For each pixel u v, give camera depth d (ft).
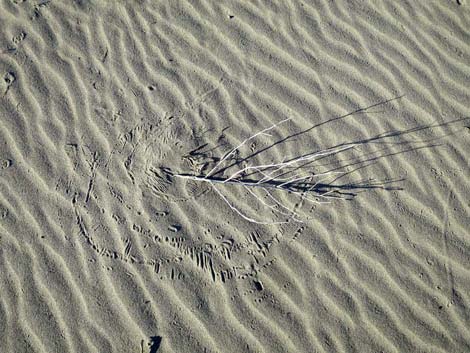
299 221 6.86
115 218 6.86
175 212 6.88
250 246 6.81
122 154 7.00
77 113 7.09
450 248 6.76
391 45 7.19
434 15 7.25
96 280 6.73
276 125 7.06
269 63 7.18
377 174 6.93
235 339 6.61
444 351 6.57
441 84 7.09
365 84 7.11
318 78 7.14
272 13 7.30
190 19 7.32
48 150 7.00
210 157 7.01
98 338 6.62
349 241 6.80
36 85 7.15
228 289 6.71
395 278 6.71
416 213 6.84
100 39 7.27
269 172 6.98
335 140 7.02
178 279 6.73
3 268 6.75
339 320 6.64
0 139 7.02
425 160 6.95
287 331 6.63
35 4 7.34
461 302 6.66
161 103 7.11
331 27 7.25
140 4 7.34
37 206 6.88
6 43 7.24
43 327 6.64
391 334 6.61
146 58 7.22
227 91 7.13
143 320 6.65
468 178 6.89
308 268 6.75
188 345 6.61
